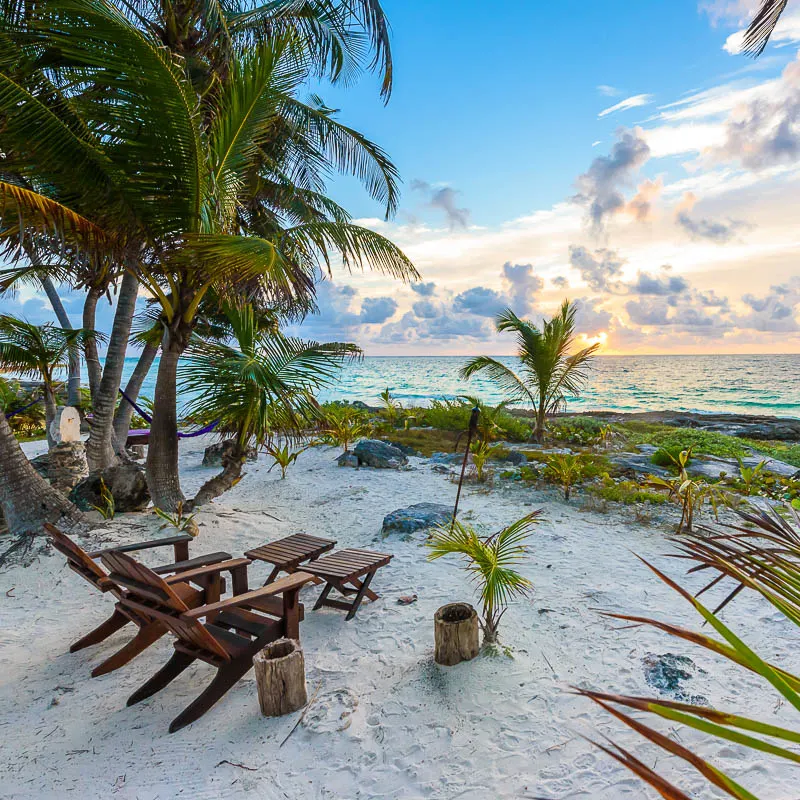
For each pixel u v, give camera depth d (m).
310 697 3.54
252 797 2.79
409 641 4.17
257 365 6.21
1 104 4.77
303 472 10.38
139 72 5.00
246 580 4.50
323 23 9.71
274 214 10.94
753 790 2.62
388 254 7.62
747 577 1.34
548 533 6.48
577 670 3.70
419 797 2.75
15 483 6.05
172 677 3.72
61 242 5.25
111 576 3.79
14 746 3.21
